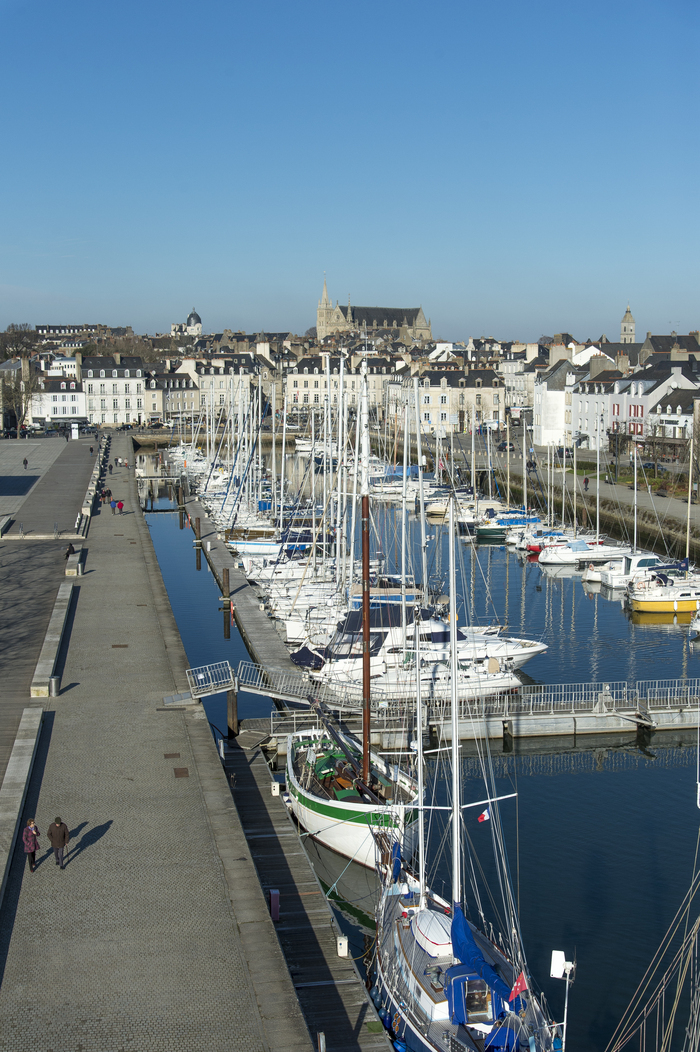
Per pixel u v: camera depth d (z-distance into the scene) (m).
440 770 40.47
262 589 68.88
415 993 23.27
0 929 24.30
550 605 70.75
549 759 42.28
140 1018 21.03
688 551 78.19
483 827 35.22
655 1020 25.06
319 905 27.42
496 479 118.25
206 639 60.78
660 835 34.78
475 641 48.88
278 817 33.19
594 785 39.25
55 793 32.03
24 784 31.72
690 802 37.66
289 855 30.36
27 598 60.09
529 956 27.45
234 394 172.62
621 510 98.19
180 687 42.97
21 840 29.00
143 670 45.47
